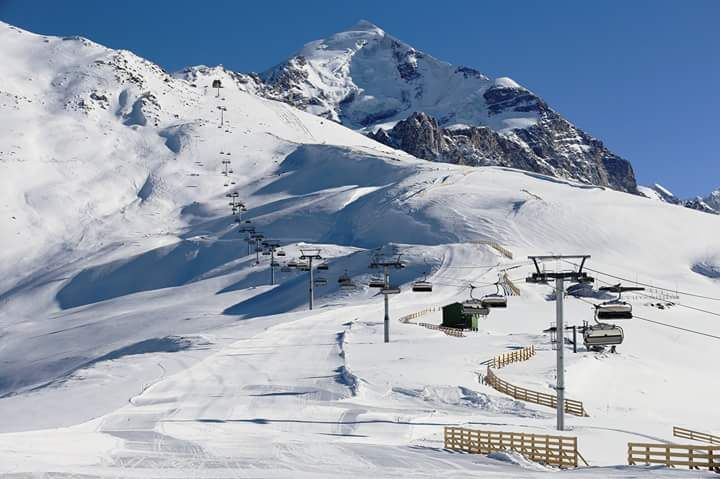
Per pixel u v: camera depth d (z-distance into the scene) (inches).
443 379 2385.6
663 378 2785.4
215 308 5590.6
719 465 1210.0
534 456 1339.8
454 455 1315.2
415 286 2965.1
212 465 1170.6
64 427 1536.7
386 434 1579.7
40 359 4653.1
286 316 4311.0
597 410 2177.7
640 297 4945.9
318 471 1141.7
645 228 7283.5
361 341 3260.3
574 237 6953.7
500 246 6314.0
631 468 1197.1
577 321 3996.1
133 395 2081.7
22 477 1021.8
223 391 2154.3
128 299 6628.9
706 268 6574.8
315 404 1950.1
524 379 2534.5
